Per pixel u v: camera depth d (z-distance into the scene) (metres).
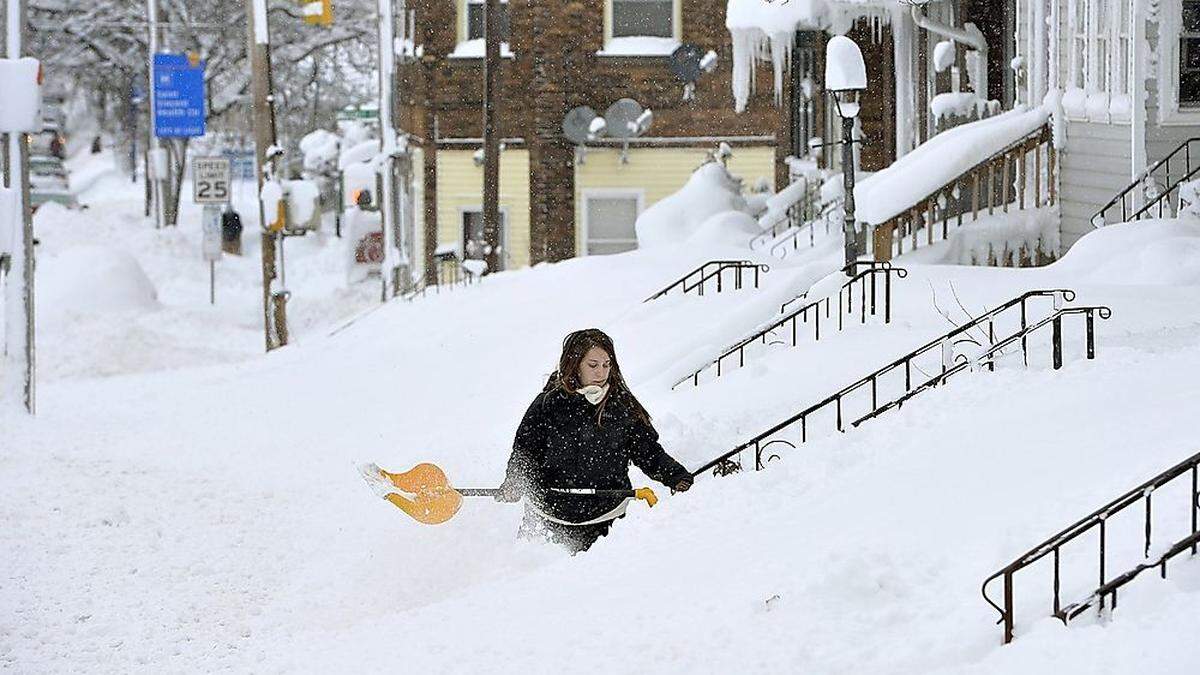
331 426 23.42
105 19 80.06
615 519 12.74
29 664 11.61
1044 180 30.53
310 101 89.50
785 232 38.62
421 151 50.53
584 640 9.85
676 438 15.84
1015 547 9.93
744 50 39.19
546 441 12.69
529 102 50.03
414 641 10.50
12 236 26.34
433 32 49.94
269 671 10.48
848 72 22.58
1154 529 9.62
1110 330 17.31
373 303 48.78
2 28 25.95
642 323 24.38
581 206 50.38
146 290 46.62
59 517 16.83
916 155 31.59
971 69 35.88
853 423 14.02
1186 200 24.97
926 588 9.81
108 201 95.62
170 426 24.73
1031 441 12.03
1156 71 27.94
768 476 12.84
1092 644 8.45
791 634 9.38
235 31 78.12
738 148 50.56
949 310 19.69
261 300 54.00
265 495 18.45
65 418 26.23
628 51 50.06
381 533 15.36
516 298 32.00
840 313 19.34
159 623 12.77
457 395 24.47
